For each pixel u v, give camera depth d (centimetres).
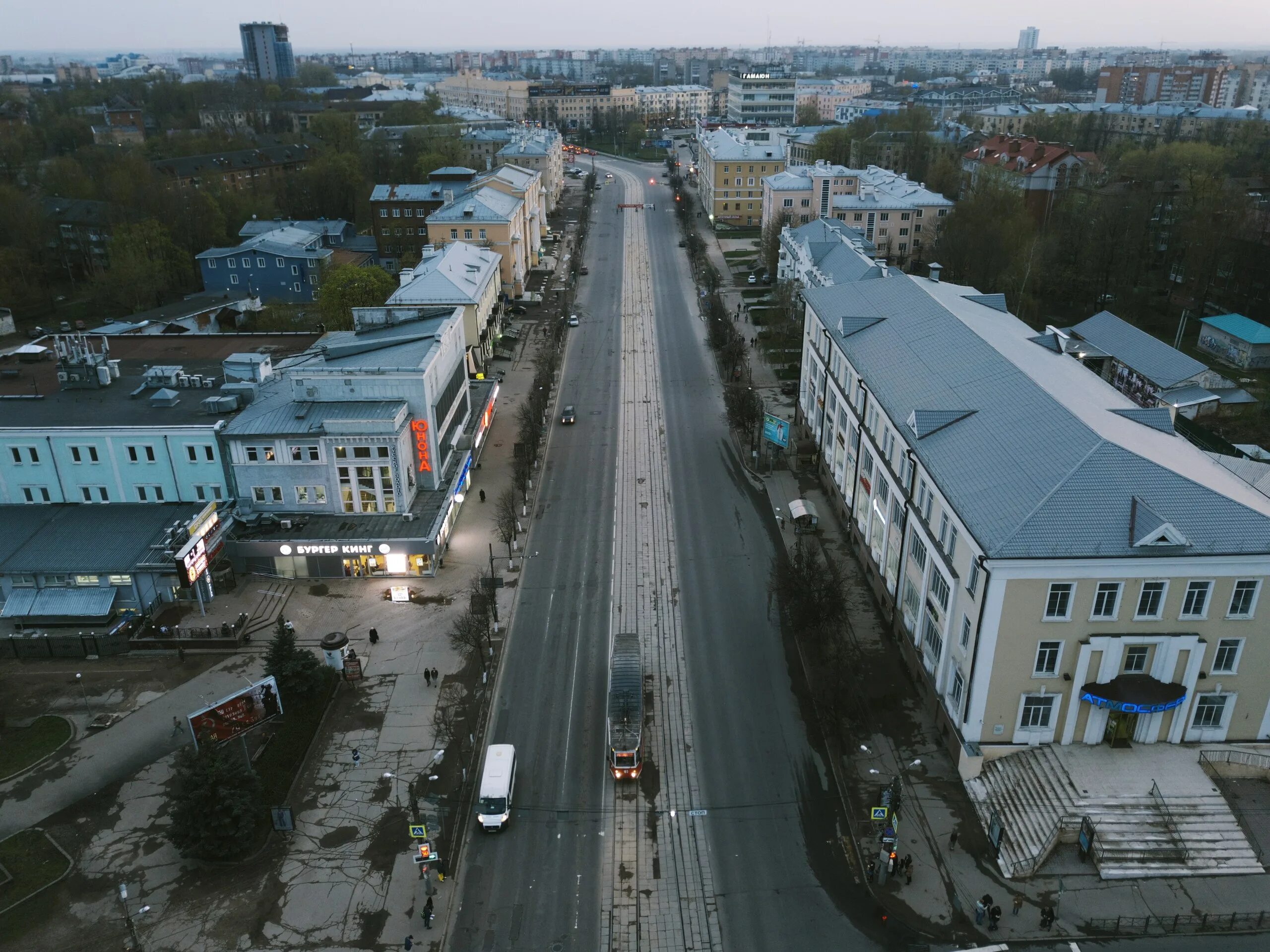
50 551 7875
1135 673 5619
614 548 8762
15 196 17712
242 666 7150
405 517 8612
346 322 13488
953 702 6138
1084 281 15900
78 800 5856
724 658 7162
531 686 6862
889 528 7569
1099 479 5494
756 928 4931
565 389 12912
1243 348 13075
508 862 5378
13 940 4888
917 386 7625
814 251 13750
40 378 9750
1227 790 5641
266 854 5441
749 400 10962
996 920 4850
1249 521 5362
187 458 8412
